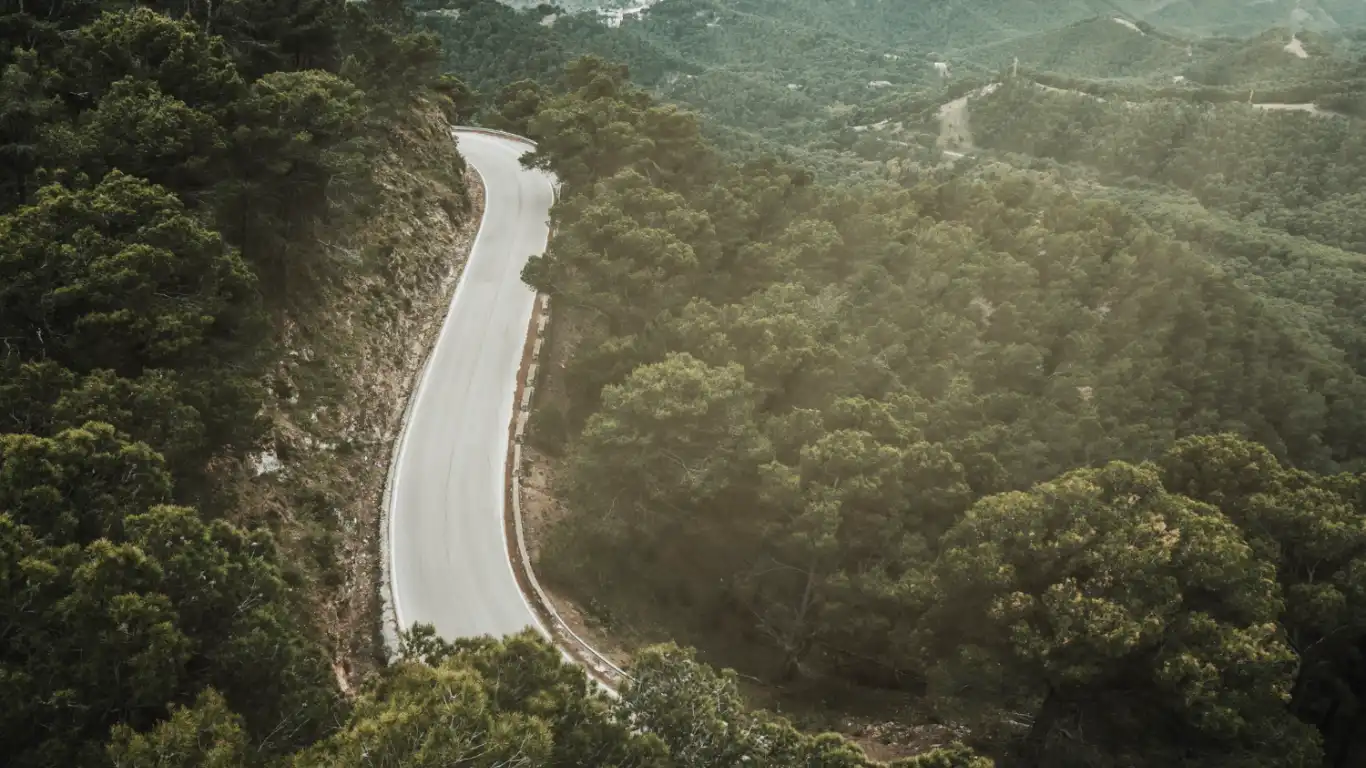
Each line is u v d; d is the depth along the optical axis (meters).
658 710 19.00
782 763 18.91
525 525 35.12
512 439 39.00
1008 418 45.88
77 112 30.64
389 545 31.95
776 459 33.69
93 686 15.29
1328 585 27.05
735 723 19.48
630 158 55.12
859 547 31.53
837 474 31.89
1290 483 30.20
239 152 30.39
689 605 36.31
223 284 25.61
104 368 21.94
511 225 56.25
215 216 29.39
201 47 32.22
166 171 28.19
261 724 17.22
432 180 53.12
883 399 41.69
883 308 49.81
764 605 34.81
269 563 19.50
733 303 47.62
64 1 34.53
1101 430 45.56
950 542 29.38
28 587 15.45
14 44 31.95
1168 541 25.66
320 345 35.16
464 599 30.72
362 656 27.41
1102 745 26.86
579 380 41.94
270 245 32.62
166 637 15.66
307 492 29.53
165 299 23.70
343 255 38.91
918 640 29.20
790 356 38.16
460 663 17.53
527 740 15.19
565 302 43.56
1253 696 24.08
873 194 69.69
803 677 34.00
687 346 39.97
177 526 17.41
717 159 63.50
